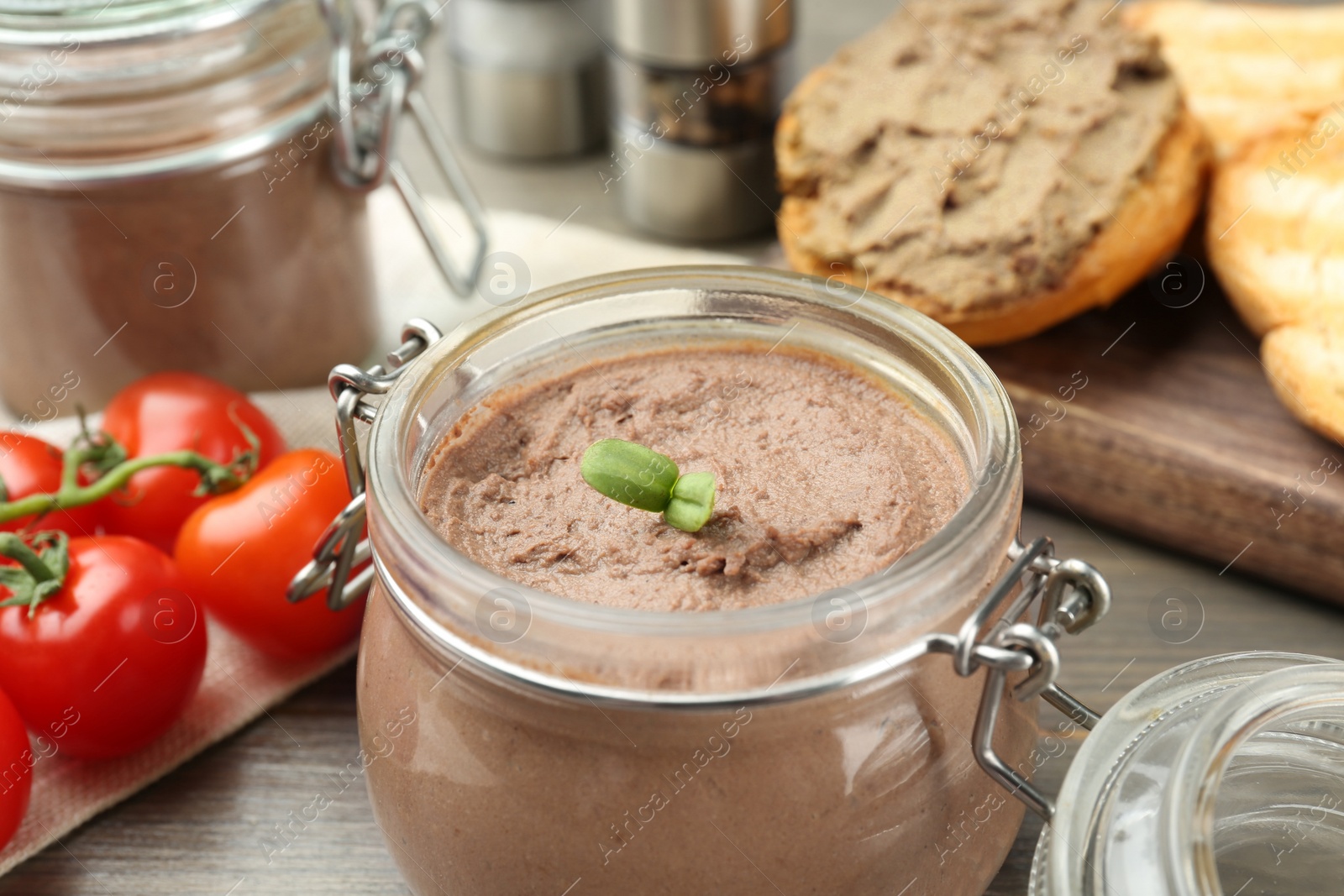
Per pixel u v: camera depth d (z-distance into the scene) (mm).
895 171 391
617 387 307
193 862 318
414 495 286
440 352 294
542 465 297
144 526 364
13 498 350
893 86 402
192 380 367
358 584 324
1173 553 374
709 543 279
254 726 343
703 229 458
